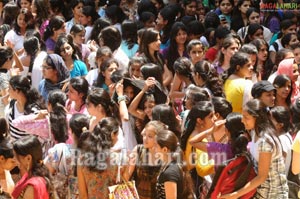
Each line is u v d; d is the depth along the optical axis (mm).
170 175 14586
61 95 18203
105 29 22625
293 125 17469
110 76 19750
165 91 19391
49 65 20984
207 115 16516
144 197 15750
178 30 23562
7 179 15227
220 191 15289
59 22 25109
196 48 22047
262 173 14820
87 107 17344
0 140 16391
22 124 17719
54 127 17141
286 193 15195
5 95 20609
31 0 30047
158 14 28328
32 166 14328
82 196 15320
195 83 19781
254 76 21172
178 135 16750
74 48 22906
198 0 31328
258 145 14891
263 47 23859
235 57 19438
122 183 15211
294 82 20719
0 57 20688
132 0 30688
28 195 14086
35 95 18547
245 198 15258
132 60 20531
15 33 25984
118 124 16375
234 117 15797
